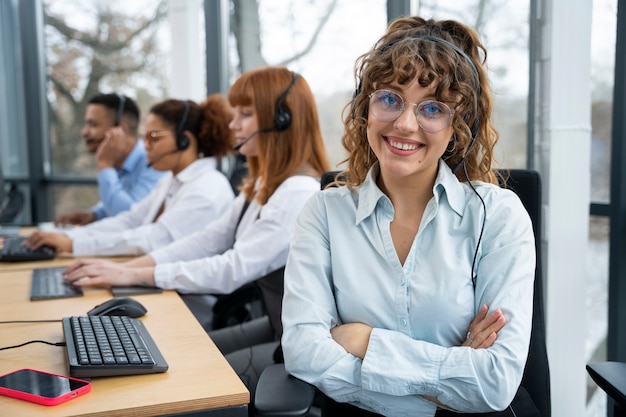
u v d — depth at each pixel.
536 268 1.24
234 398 0.97
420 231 1.18
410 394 1.07
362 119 1.23
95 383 1.01
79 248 2.17
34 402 0.93
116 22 3.88
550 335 1.79
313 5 2.88
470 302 1.15
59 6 4.09
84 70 4.06
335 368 1.10
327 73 2.84
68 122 4.18
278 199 1.74
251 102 1.80
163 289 1.70
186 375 1.05
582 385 1.79
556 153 1.76
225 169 3.09
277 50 3.09
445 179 1.18
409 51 1.11
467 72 1.13
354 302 1.19
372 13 2.60
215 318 2.01
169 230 2.20
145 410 0.92
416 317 1.15
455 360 1.05
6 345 1.21
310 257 1.24
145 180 3.01
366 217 1.22
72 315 1.42
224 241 1.98
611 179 1.80
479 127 1.21
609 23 1.84
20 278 1.82
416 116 1.12
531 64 1.94
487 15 2.11
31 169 4.24
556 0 1.74
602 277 1.91
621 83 1.75
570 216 1.75
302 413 0.99
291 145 1.79
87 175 4.17
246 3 3.24
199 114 2.36
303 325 1.17
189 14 3.29
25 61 4.16
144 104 3.83
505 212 1.17
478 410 1.05
